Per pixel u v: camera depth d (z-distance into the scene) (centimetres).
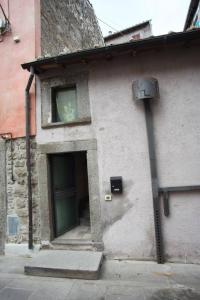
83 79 470
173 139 422
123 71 454
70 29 733
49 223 469
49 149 475
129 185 435
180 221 411
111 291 330
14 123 507
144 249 422
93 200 448
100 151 451
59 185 524
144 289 332
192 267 389
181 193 414
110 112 453
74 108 491
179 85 428
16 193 493
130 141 440
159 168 424
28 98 495
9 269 413
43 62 452
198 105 418
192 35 388
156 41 401
